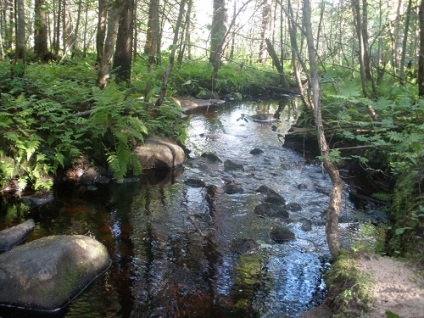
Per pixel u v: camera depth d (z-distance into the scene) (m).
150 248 5.31
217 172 8.52
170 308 4.14
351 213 6.49
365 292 3.47
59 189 7.23
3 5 19.33
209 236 5.70
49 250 4.45
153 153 8.46
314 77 5.79
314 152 9.87
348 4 16.41
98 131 7.82
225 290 4.47
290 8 7.86
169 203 6.84
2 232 5.36
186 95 17.14
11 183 6.88
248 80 20.53
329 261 5.09
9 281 4.13
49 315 4.00
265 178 8.22
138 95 9.09
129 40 11.34
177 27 9.15
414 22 17.39
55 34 19.20
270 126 13.23
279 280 4.67
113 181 7.76
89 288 4.40
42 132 7.63
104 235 5.62
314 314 3.78
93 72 12.54
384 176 7.46
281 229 5.71
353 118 8.91
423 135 5.96
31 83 9.12
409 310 3.20
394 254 4.57
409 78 15.88
